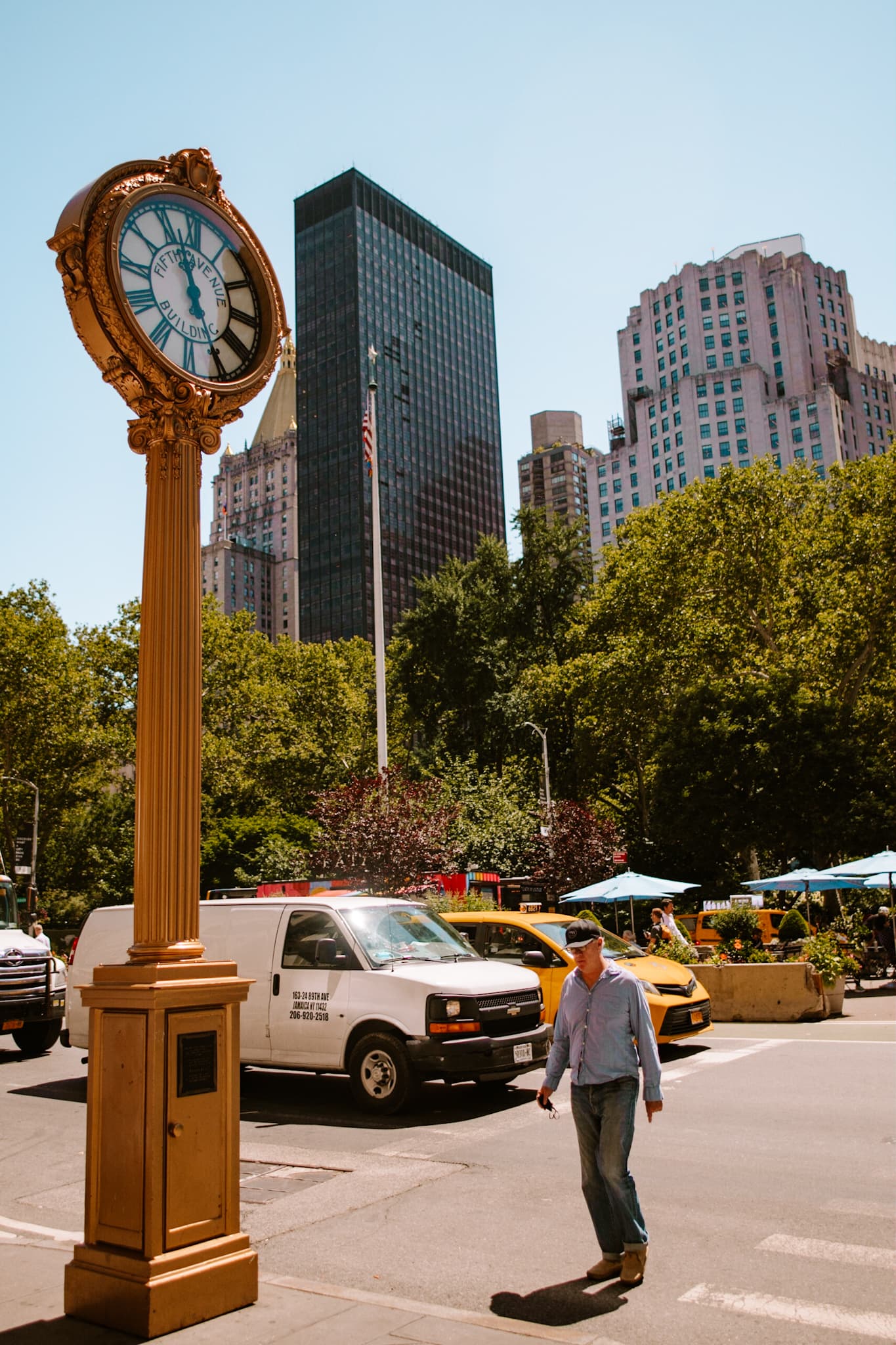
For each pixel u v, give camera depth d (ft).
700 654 130.11
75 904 178.81
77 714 161.99
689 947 58.95
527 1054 33.09
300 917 35.99
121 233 16.19
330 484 470.80
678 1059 40.60
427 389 503.61
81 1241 20.30
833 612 121.60
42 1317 14.75
